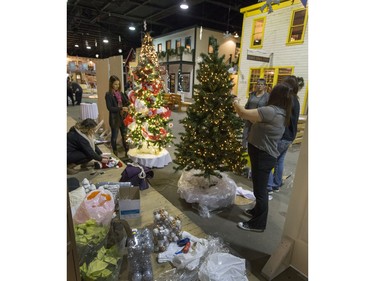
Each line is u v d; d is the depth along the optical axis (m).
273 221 2.21
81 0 8.29
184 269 1.43
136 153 3.49
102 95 5.04
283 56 5.43
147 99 3.37
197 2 7.84
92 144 2.84
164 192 2.71
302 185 1.50
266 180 1.87
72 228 0.88
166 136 3.51
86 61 17.48
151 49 3.84
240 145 2.30
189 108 2.36
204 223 2.14
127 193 1.93
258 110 1.70
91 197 1.49
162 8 8.90
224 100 2.21
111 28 13.23
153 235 1.59
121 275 1.38
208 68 2.21
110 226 1.47
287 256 1.59
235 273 1.29
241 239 1.93
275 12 5.41
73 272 0.91
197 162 2.20
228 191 2.39
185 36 11.27
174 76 12.48
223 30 11.93
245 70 6.35
